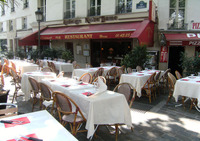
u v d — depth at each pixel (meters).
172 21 9.96
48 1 15.27
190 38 8.82
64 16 14.38
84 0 12.88
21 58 15.23
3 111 2.81
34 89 4.73
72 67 9.96
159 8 9.90
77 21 13.08
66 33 12.15
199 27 9.33
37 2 16.72
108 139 3.61
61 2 14.28
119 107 3.51
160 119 4.65
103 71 7.57
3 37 23.89
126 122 3.58
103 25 11.68
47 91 4.16
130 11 10.98
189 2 9.55
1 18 24.08
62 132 2.16
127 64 8.76
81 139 3.60
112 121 3.41
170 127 4.19
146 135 3.80
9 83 8.61
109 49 12.11
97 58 12.79
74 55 14.07
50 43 15.75
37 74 5.89
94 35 10.79
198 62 7.58
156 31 10.05
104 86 3.61
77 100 3.63
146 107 5.57
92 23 12.27
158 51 10.02
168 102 6.14
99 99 3.28
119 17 11.04
